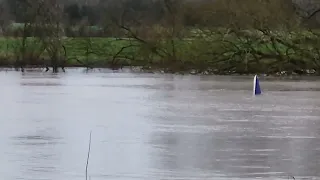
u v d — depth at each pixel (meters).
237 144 25.08
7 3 65.19
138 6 63.81
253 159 22.25
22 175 19.69
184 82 53.50
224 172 20.34
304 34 59.22
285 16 59.28
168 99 41.31
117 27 64.12
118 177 19.61
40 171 20.25
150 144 25.02
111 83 52.66
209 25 60.28
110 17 64.56
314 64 59.72
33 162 21.53
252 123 30.62
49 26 64.19
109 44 66.25
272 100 40.50
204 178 19.58
